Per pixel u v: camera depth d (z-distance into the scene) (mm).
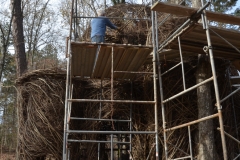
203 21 4496
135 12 8500
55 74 7777
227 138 7004
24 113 7973
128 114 7512
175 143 6680
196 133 6629
